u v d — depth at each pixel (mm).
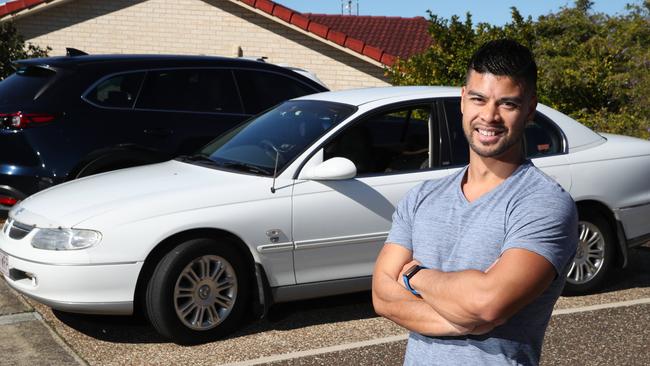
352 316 6020
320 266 5605
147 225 5145
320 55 16828
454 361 2086
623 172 6504
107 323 5746
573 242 2061
